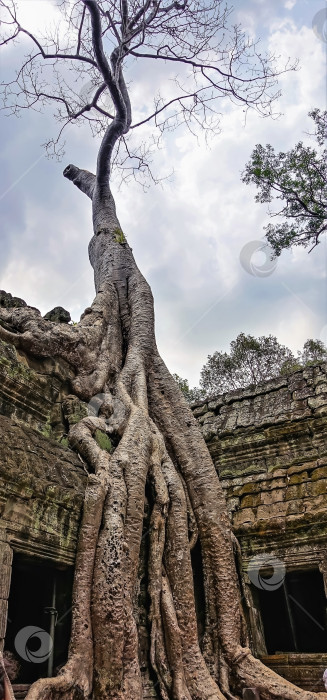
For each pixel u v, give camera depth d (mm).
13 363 5957
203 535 6898
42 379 6336
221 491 7312
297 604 9086
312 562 7648
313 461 8664
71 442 6164
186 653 5621
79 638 4777
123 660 4848
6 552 4410
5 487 4500
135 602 5602
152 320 9062
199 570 6863
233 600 6430
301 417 8992
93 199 12188
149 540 6199
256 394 10055
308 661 7113
